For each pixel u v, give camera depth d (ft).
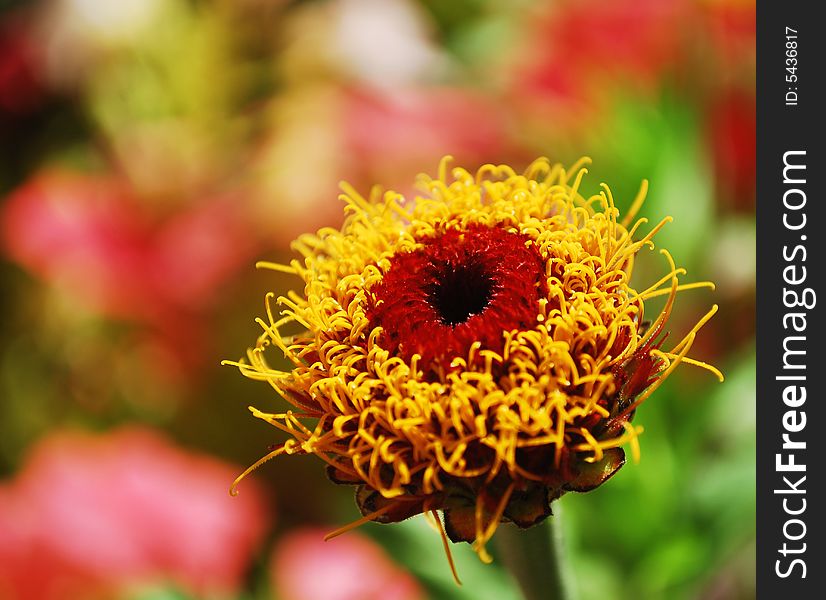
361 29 1.00
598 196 0.56
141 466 0.81
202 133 0.97
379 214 0.59
